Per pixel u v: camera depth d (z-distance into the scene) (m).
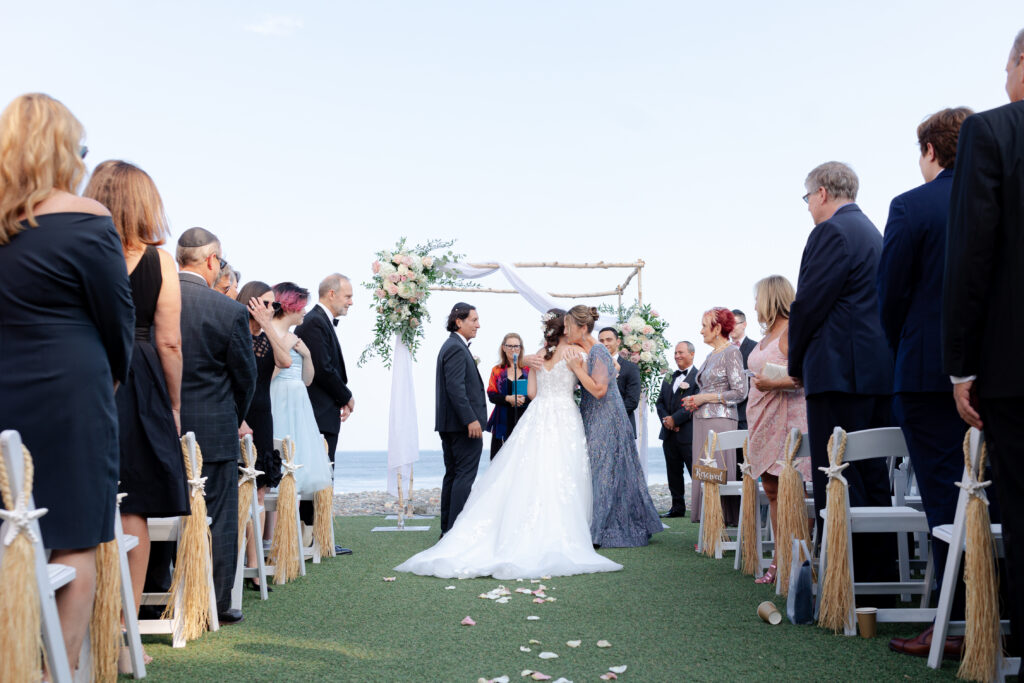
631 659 2.98
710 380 7.38
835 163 3.82
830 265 3.59
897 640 3.02
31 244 2.08
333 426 6.20
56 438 2.07
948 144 3.01
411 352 8.00
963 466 2.95
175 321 3.13
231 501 3.70
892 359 3.58
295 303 5.20
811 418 3.71
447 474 6.94
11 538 1.84
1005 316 2.29
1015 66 2.45
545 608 3.96
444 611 3.91
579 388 8.21
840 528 3.31
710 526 5.80
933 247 2.94
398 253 7.95
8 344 2.06
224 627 3.58
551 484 5.49
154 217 3.13
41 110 2.17
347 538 7.14
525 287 10.03
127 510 3.01
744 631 3.40
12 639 1.81
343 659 3.01
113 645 2.56
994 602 2.56
